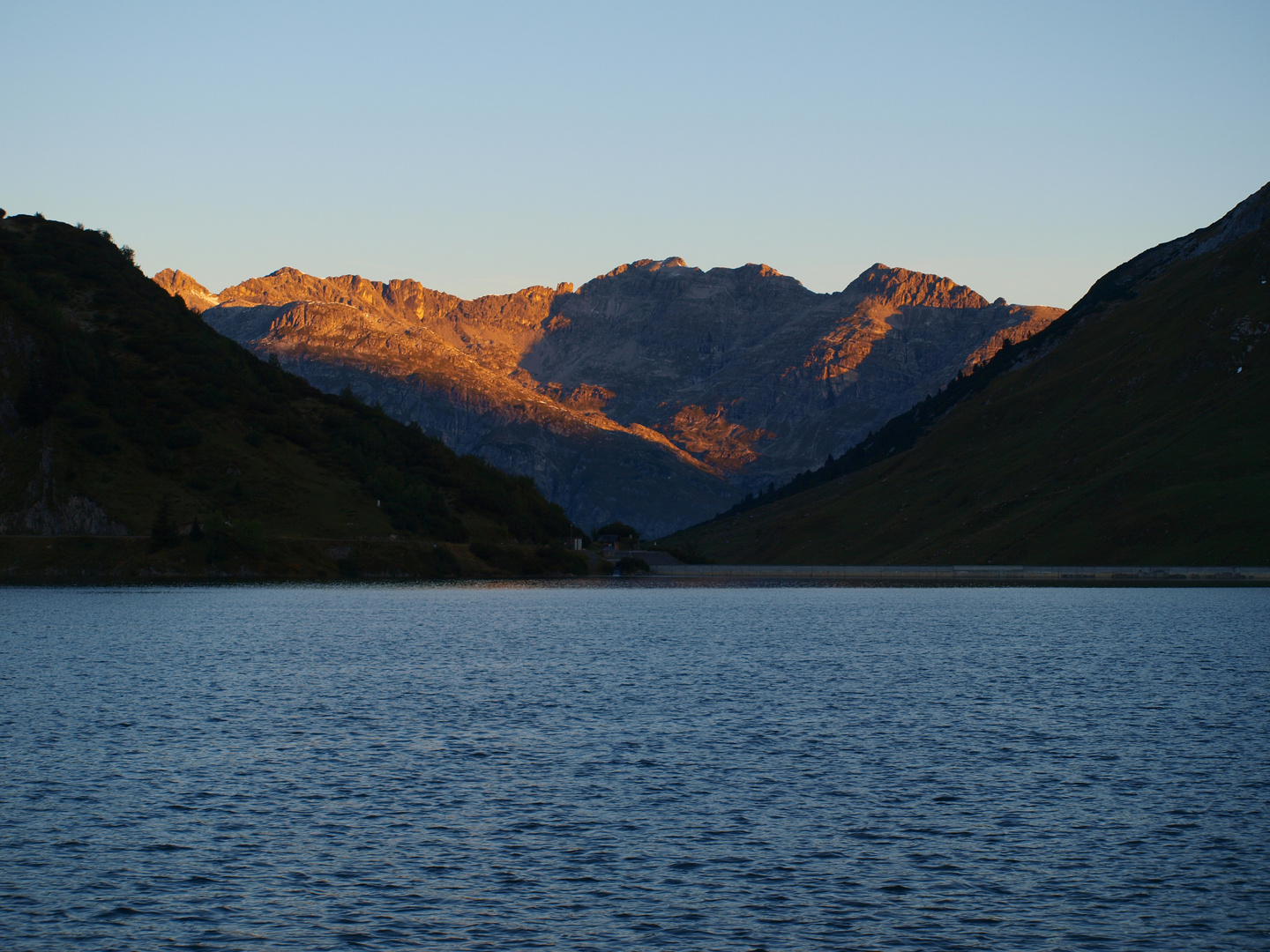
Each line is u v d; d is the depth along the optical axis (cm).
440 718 7969
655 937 3959
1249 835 5138
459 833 5119
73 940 3909
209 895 4334
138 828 5162
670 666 11269
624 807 5566
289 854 4812
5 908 4191
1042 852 4881
